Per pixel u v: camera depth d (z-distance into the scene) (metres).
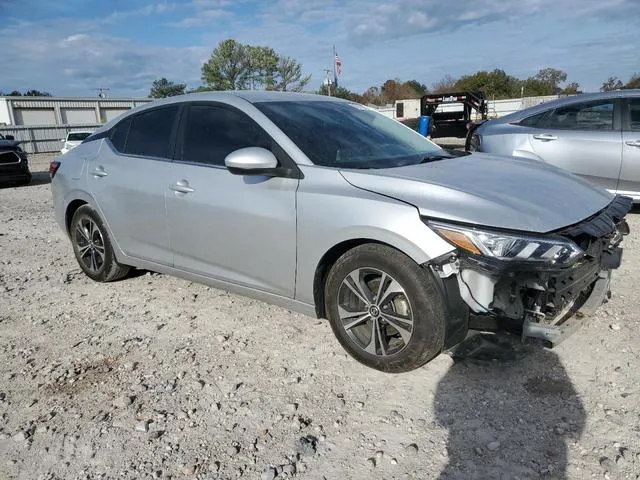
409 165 3.57
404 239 2.93
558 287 2.88
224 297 4.60
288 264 3.50
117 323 4.18
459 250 2.82
